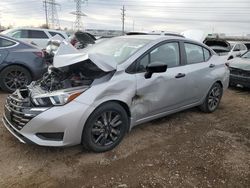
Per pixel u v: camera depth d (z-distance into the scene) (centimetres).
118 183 327
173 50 487
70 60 387
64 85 385
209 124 530
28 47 695
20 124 360
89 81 384
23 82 683
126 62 412
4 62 654
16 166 351
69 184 321
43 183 321
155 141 441
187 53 516
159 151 409
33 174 337
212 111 603
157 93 446
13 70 667
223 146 436
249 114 611
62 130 349
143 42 462
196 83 525
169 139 452
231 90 873
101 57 384
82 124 360
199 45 552
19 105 368
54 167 353
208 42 1496
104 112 381
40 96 360
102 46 497
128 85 402
